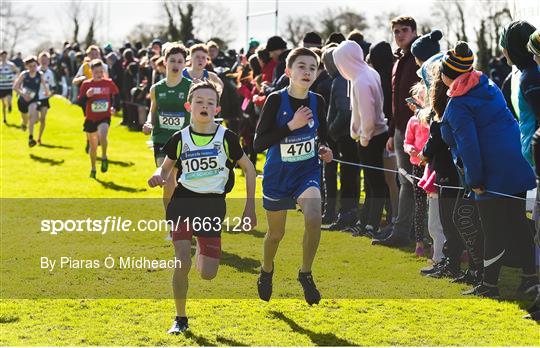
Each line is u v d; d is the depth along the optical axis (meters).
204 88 8.05
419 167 10.64
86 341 7.47
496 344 7.35
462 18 34.16
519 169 8.69
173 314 8.47
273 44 16.70
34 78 24.75
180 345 7.37
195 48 12.59
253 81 19.03
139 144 25.72
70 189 17.44
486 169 8.72
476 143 8.55
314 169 8.48
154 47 28.66
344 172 12.77
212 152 7.99
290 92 8.41
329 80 13.76
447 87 9.13
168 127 12.20
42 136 27.42
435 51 10.80
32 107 24.73
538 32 7.80
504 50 8.45
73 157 22.75
